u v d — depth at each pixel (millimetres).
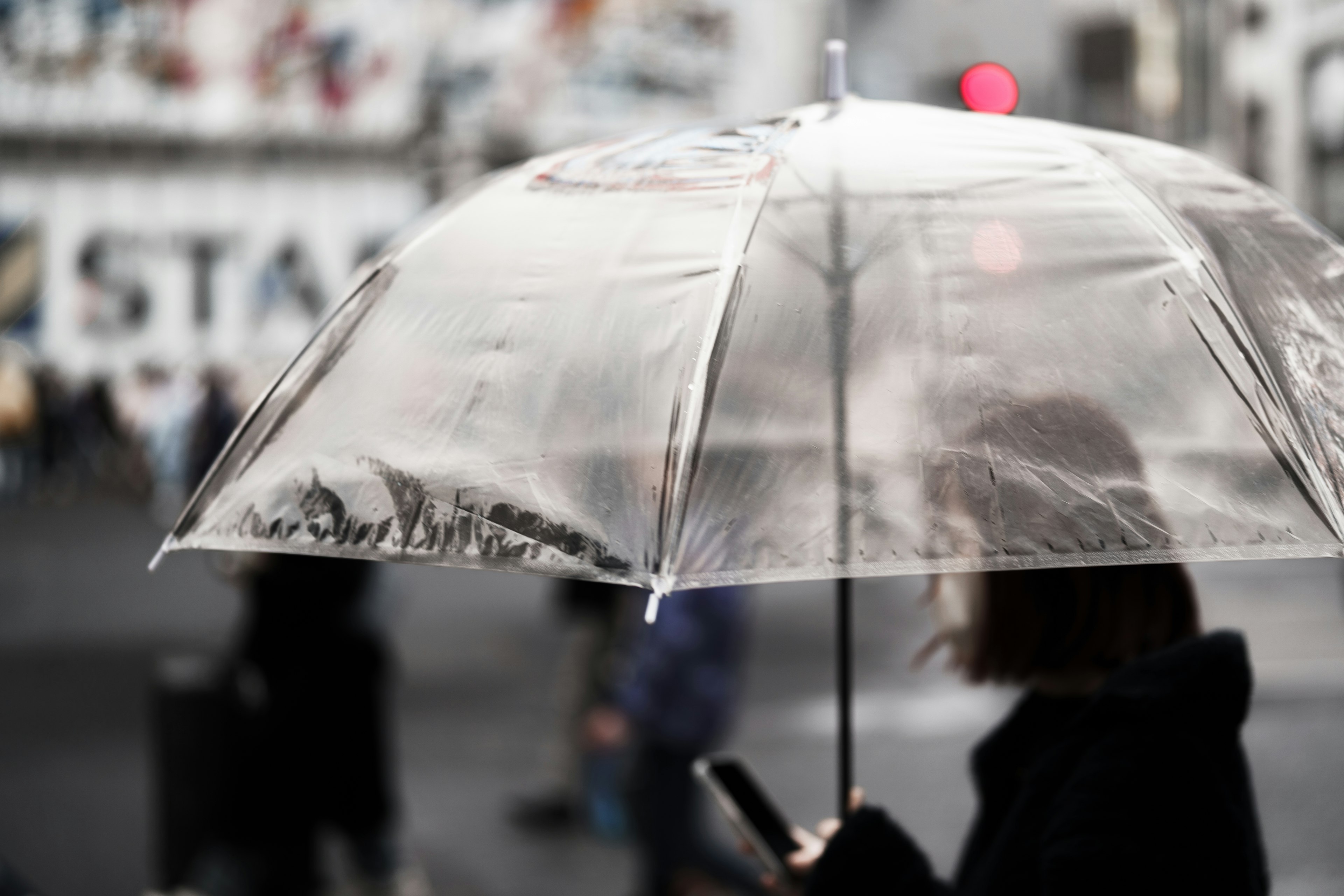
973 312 1612
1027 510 1491
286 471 1742
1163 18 30953
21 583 15797
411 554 1590
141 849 6020
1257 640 10766
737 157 1816
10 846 6066
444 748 7758
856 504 1479
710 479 1478
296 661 4949
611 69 36812
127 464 31250
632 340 1632
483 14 36938
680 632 4586
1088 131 1972
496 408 1660
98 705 9141
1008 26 26078
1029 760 1909
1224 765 1700
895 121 1877
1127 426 1560
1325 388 1692
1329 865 5617
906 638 11367
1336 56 31703
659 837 4605
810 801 6609
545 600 14055
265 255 38344
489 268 1823
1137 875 1599
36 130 37125
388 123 37688
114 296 37938
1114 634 1850
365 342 1837
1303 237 1884
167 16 37000
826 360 1569
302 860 4957
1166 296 1650
